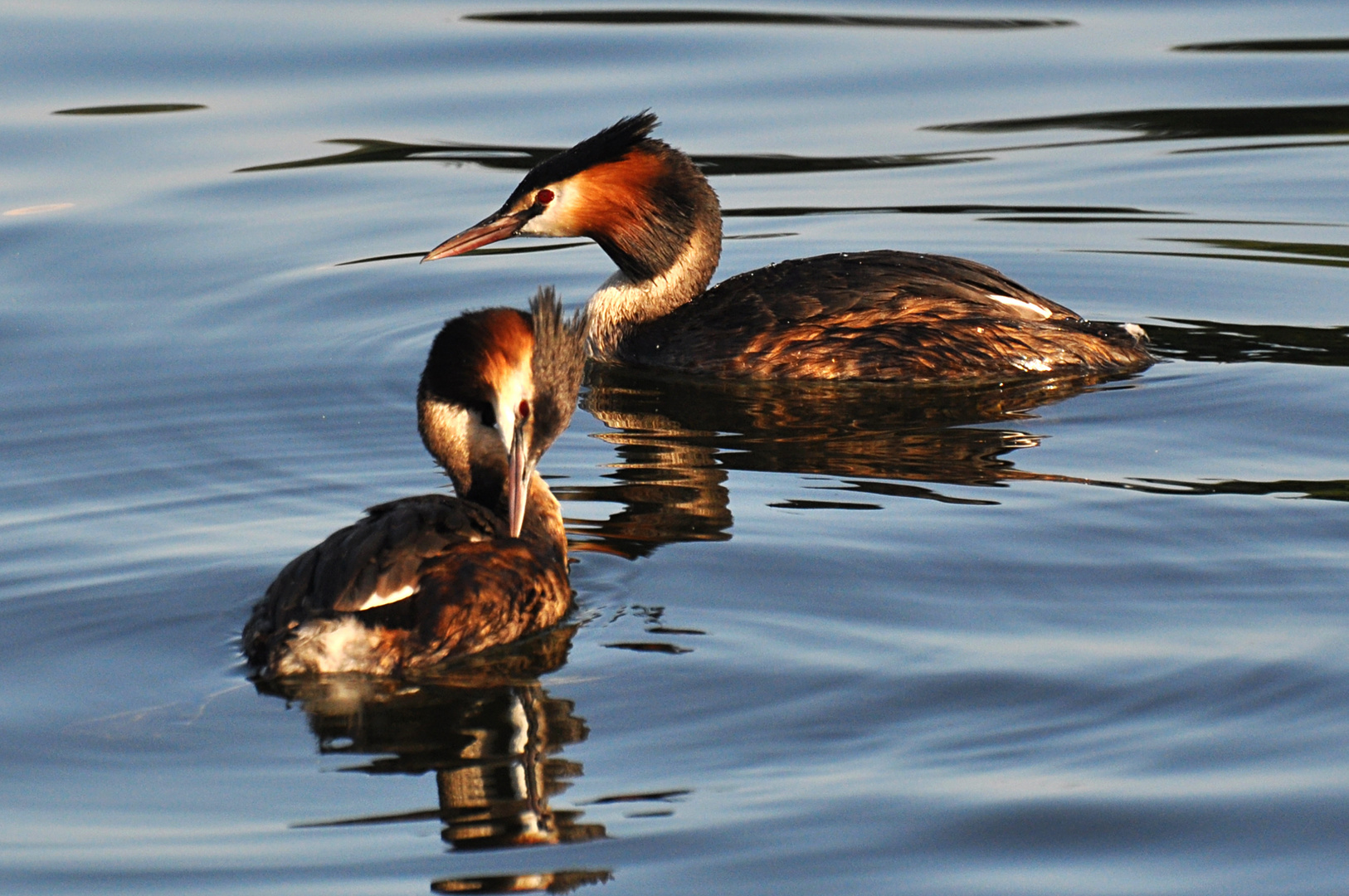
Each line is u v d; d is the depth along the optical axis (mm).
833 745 9109
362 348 16375
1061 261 18547
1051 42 25781
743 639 10266
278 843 8352
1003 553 11398
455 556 10406
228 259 18828
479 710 9547
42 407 14820
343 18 27047
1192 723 9234
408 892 7930
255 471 13391
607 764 8977
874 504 12422
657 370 16438
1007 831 8289
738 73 24750
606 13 27391
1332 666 9742
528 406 11844
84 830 8469
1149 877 7992
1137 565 11188
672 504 12625
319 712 9562
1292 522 11812
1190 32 25969
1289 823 8352
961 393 15195
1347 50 24922
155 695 9742
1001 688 9602
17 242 19203
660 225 16844
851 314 15961
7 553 11648
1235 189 20641
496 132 22578
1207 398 14633
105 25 26484
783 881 7953
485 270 18859
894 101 23656
